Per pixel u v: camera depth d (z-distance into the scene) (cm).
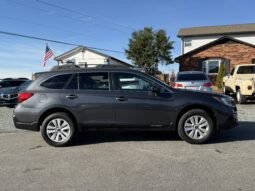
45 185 575
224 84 2081
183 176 605
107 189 551
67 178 608
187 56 3048
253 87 1684
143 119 849
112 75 867
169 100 847
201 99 843
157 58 4650
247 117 1266
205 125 843
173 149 794
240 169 638
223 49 2962
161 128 854
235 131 1001
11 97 1875
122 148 813
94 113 849
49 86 867
